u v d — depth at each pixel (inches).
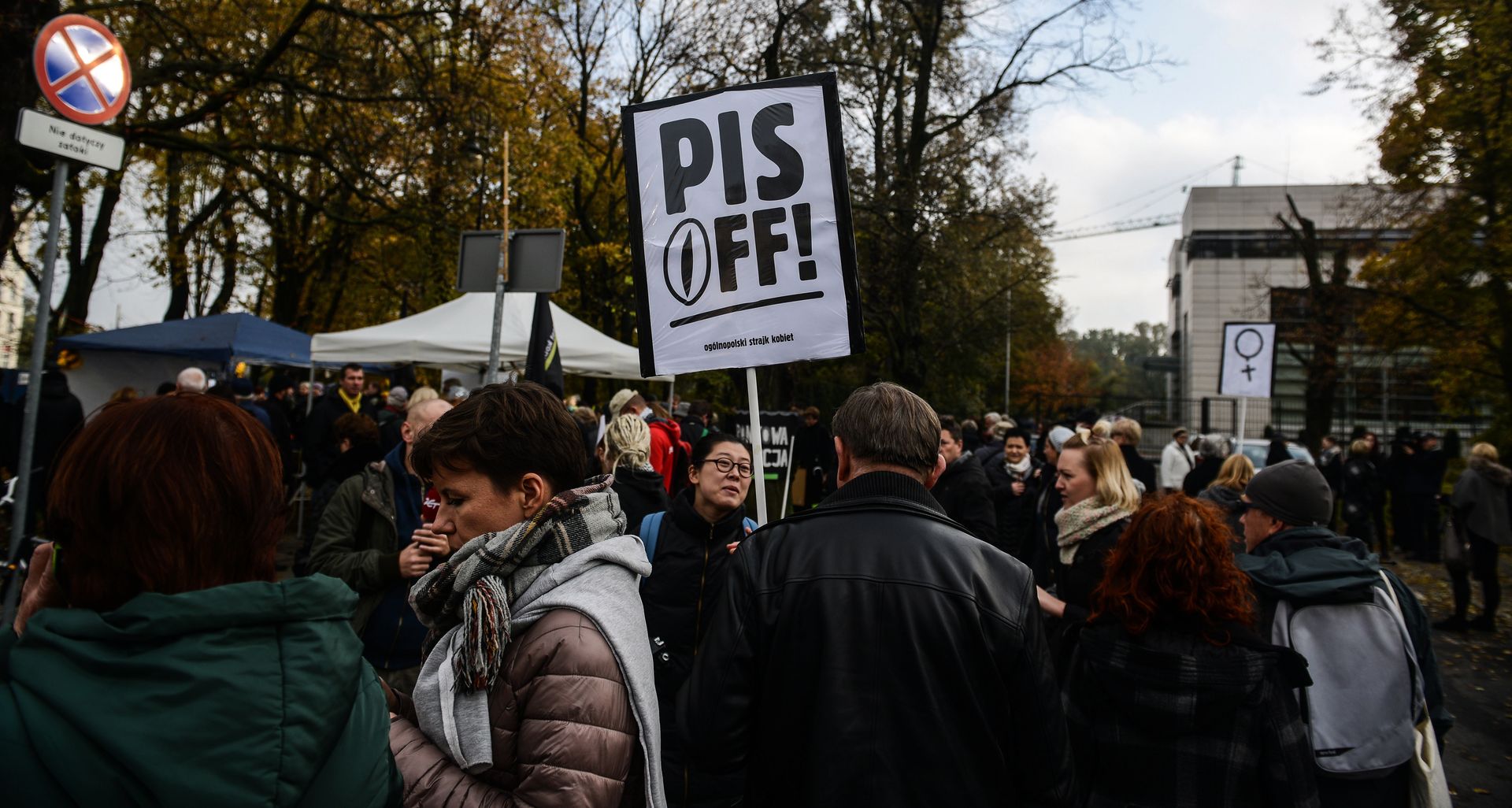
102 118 163.9
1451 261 602.2
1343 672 93.2
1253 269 1941.4
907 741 65.4
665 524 119.0
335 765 39.8
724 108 115.0
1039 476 283.4
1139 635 84.1
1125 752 84.7
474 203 511.8
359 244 834.8
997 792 67.2
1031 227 765.9
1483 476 311.3
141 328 518.3
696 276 114.7
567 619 54.2
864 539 71.6
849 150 705.0
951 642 66.9
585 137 870.4
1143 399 925.2
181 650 36.8
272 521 42.6
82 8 368.5
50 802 34.9
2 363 964.6
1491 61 531.8
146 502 38.9
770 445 291.3
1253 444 634.2
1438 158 579.8
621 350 405.1
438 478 61.2
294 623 40.0
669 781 107.3
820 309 110.7
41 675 36.4
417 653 122.6
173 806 35.1
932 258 719.7
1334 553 98.0
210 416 41.9
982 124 762.8
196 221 755.4
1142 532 86.3
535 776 50.5
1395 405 1056.8
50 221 160.9
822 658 67.6
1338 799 93.7
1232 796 81.0
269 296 949.2
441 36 462.9
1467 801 173.9
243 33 486.3
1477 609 356.2
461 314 382.0
